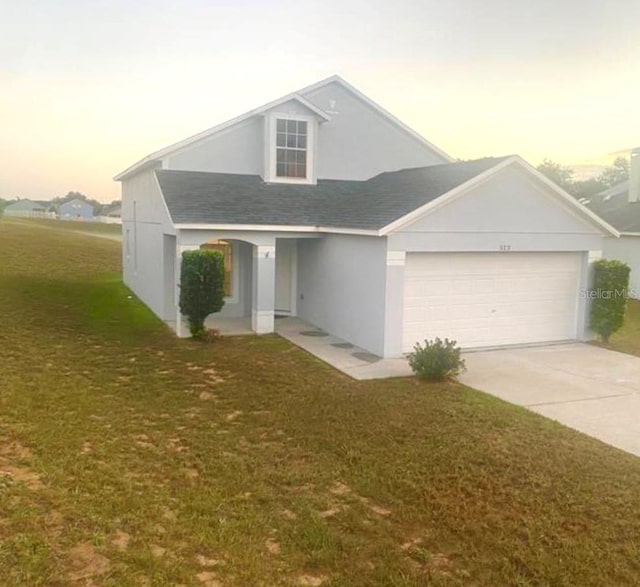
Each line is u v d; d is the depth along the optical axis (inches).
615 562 198.2
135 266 834.8
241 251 675.4
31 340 509.4
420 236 499.5
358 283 536.1
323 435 312.2
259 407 358.3
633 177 1039.0
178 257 552.1
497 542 209.5
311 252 636.7
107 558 187.6
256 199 625.6
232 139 682.8
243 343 540.1
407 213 491.2
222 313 673.6
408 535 214.7
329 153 727.1
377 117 742.5
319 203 645.9
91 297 780.6
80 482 242.1
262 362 471.2
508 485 254.7
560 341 577.9
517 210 535.5
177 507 227.3
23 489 230.2
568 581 187.6
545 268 565.0
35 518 207.9
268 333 586.6
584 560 198.8
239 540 205.0
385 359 490.3
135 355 480.4
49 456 267.1
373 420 335.9
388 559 198.4
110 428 311.7
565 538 212.7
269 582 182.2
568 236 560.7
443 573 191.5
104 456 272.7
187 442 298.5
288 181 690.2
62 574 176.9
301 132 693.3
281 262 687.1
